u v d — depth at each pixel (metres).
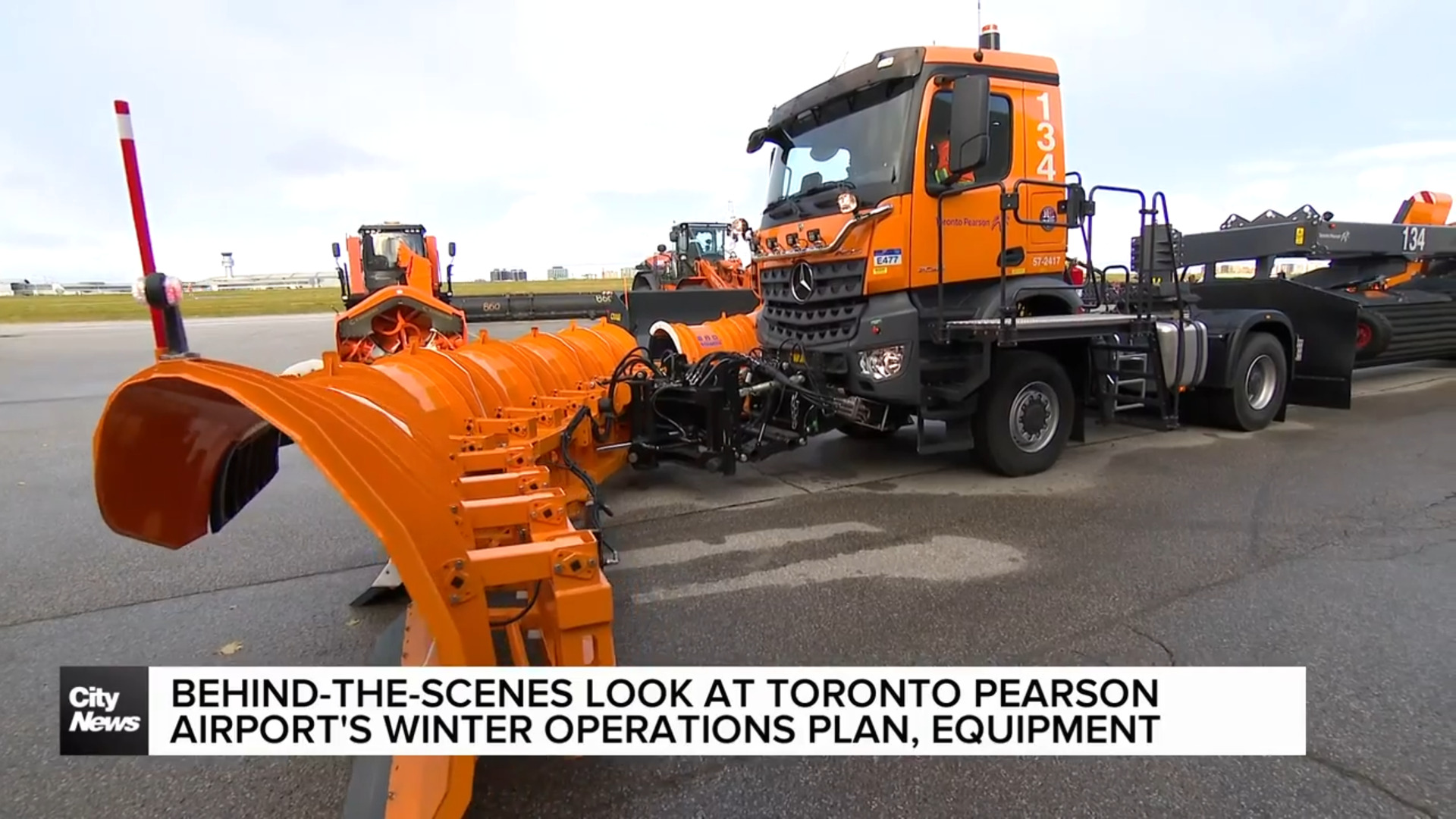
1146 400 6.72
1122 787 2.37
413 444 2.41
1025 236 5.81
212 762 2.58
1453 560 4.12
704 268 18.58
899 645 3.26
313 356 16.08
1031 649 3.21
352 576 4.21
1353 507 5.09
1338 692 2.86
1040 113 5.77
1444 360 12.36
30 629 3.57
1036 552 4.35
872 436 7.55
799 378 5.70
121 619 3.66
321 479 6.42
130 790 2.44
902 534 4.70
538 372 5.20
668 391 5.27
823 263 5.75
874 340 5.42
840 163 5.74
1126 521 4.87
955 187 5.25
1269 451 6.75
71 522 5.23
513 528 2.69
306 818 2.31
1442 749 2.52
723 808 2.30
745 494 5.68
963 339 5.32
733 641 3.32
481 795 2.37
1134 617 3.49
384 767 2.00
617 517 5.16
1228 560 4.18
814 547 4.50
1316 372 8.54
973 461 6.44
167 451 2.03
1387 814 2.23
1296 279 11.31
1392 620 3.43
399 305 11.16
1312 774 2.41
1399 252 10.19
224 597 3.92
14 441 8.05
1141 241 6.22
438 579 1.94
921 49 5.25
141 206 1.79
